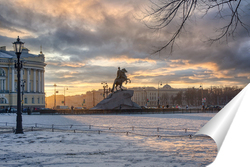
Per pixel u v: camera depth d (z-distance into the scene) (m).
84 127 25.33
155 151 11.55
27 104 115.12
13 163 9.45
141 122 31.69
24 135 18.12
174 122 31.44
